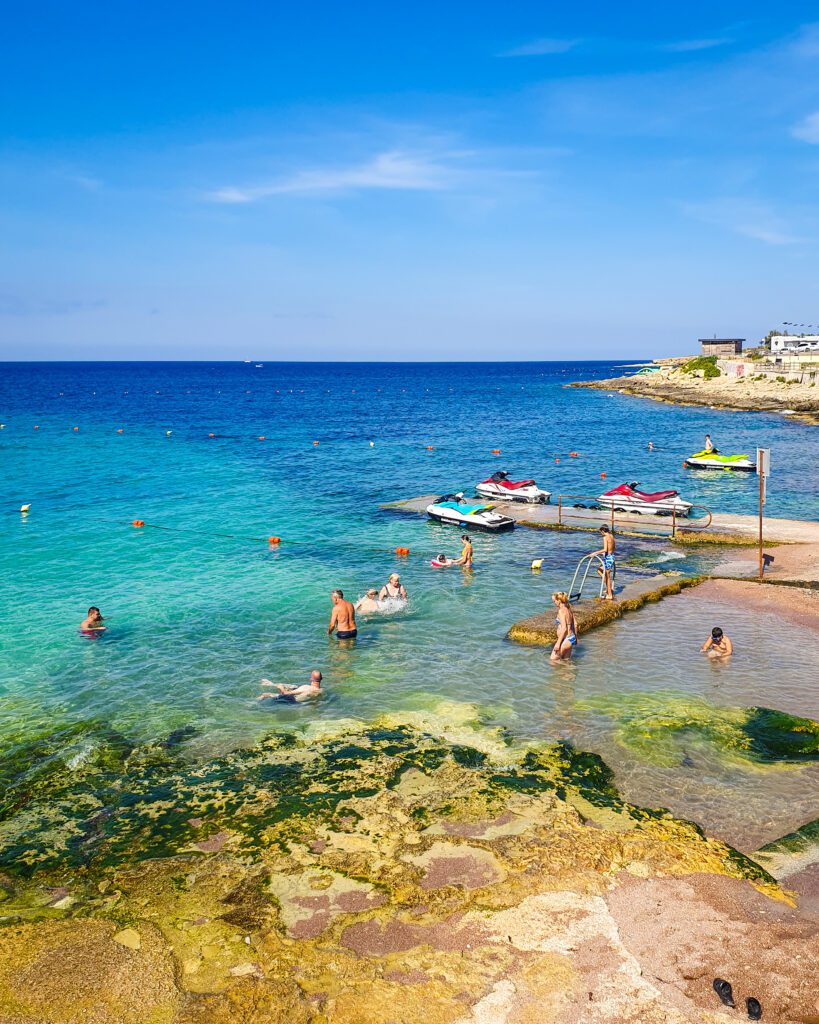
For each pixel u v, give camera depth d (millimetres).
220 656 17672
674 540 28891
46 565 25766
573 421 83375
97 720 14422
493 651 17875
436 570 25406
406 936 8414
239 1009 7379
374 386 190000
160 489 41406
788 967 7902
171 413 97312
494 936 8391
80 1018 7285
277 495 39906
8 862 10086
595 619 19547
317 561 26562
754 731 13594
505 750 12961
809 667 16500
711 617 20094
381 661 17281
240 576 24547
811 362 105875
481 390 164375
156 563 26094
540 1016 7312
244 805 11297
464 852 9945
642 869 9547
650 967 7934
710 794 11531
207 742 13453
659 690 15430
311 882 9391
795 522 31281
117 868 9844
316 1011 7367
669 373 137500
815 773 12125
